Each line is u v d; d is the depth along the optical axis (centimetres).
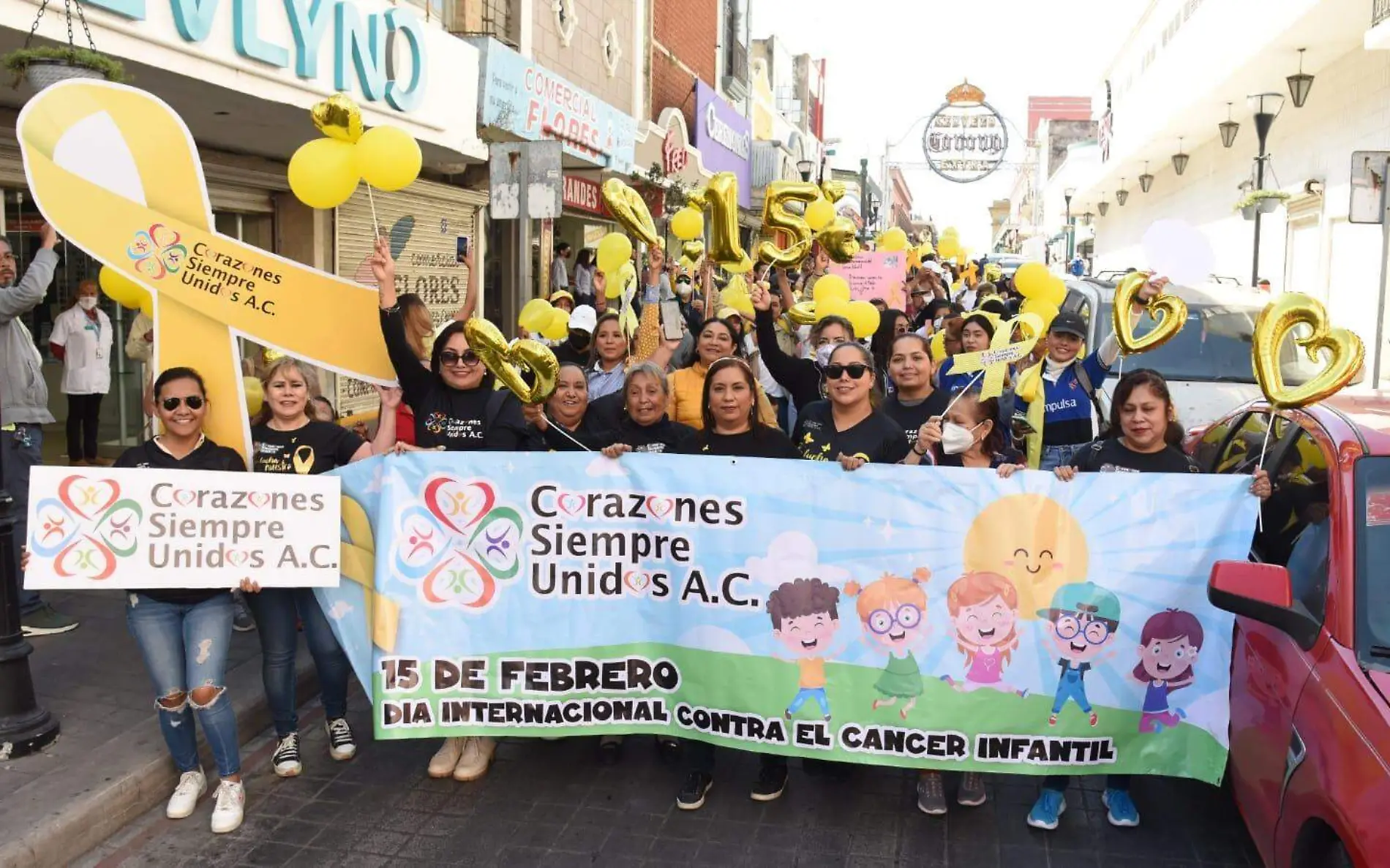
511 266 1745
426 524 471
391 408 534
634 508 465
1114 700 438
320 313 516
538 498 468
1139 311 682
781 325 1022
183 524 450
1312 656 364
